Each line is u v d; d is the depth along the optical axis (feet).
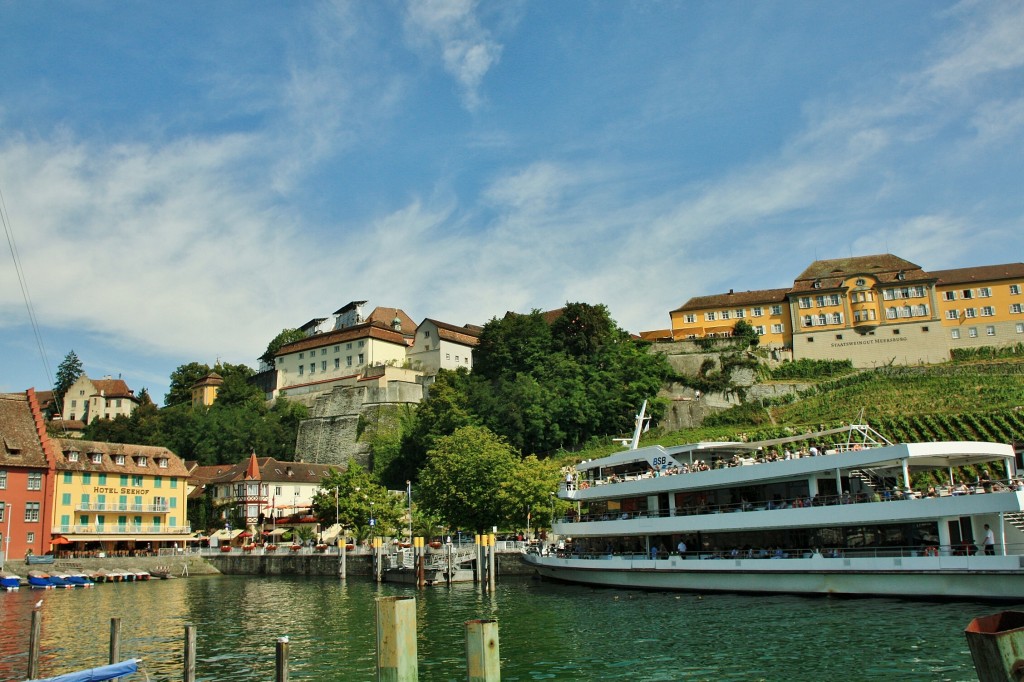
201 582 252.01
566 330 395.14
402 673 44.11
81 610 171.63
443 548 227.81
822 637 100.27
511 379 381.40
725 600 136.05
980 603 114.21
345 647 115.14
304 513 356.59
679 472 162.09
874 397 330.95
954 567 116.26
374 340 453.17
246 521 357.20
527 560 203.82
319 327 553.64
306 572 265.95
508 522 233.96
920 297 391.45
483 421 352.28
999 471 220.84
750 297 428.97
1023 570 109.40
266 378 500.74
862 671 83.41
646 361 378.94
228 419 440.45
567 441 360.48
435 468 248.52
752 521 143.43
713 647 99.40
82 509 309.22
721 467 158.61
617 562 165.27
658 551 161.07
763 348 395.96
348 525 288.30
